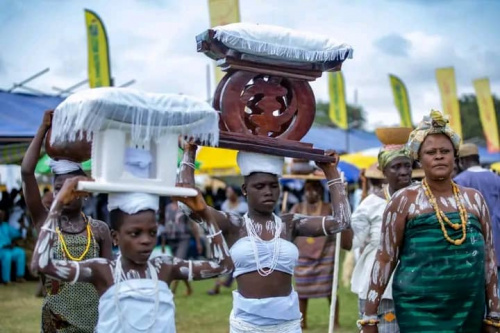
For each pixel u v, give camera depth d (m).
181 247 12.11
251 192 4.24
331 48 4.15
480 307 4.11
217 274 3.55
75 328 4.23
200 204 3.46
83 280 3.32
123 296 3.32
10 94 15.52
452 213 4.06
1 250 12.98
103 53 14.72
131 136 3.14
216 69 11.23
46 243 3.16
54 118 3.24
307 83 4.25
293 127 4.21
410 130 5.79
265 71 4.09
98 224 4.42
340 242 5.90
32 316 9.65
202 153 16.84
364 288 5.71
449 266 4.01
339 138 24.45
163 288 3.42
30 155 4.02
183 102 3.25
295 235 4.52
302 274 8.44
